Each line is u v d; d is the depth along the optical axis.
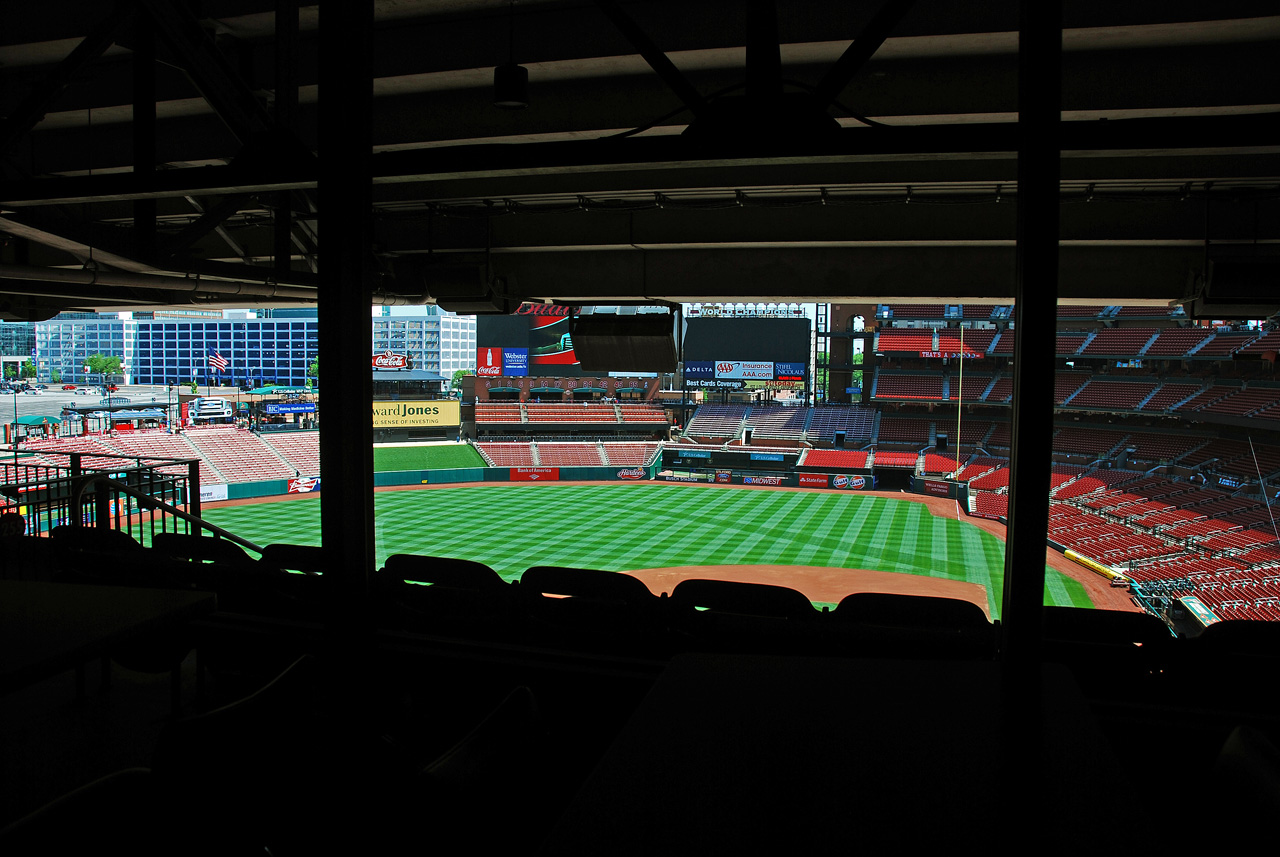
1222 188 6.96
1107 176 6.73
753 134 2.99
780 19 4.83
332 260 2.91
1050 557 25.91
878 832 0.96
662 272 9.79
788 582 22.39
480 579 3.78
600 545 27.12
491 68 5.35
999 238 7.91
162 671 3.63
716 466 47.88
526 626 3.42
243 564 3.86
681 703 1.37
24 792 2.98
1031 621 1.52
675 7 4.95
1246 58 5.03
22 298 10.43
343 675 3.02
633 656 3.26
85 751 3.30
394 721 3.20
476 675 3.11
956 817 1.01
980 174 6.64
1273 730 2.37
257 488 37.53
